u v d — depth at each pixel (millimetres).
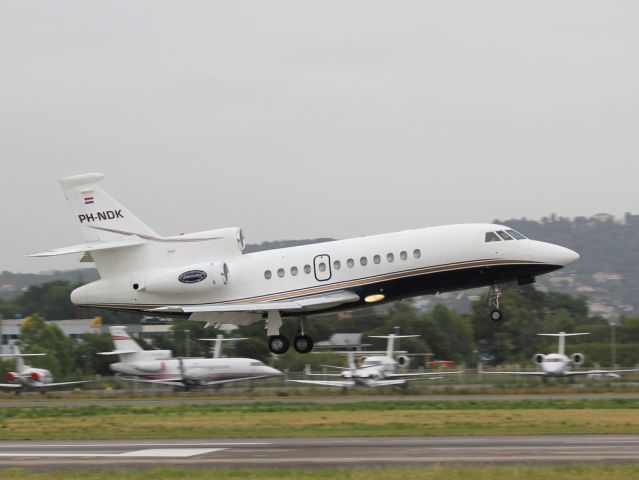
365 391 170125
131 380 188000
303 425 108500
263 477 66938
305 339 140625
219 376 185375
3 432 109438
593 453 77625
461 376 194500
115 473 70125
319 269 136250
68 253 142375
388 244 134875
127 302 144375
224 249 143000
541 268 134000
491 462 73188
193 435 100312
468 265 133875
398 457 77562
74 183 146375
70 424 117688
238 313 140000
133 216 145750
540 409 127750
